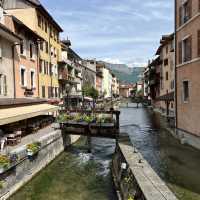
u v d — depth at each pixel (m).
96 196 12.66
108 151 22.08
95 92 66.75
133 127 33.34
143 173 10.40
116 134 21.09
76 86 58.88
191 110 19.89
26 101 22.03
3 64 20.67
